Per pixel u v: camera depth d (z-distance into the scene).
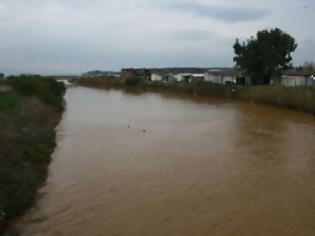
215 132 26.11
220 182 15.26
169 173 16.42
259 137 24.12
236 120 31.94
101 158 18.92
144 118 33.88
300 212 12.32
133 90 80.69
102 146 21.66
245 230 11.04
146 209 12.59
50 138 21.95
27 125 21.88
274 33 54.75
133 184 15.00
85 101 53.81
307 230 11.05
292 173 16.44
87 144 22.22
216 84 61.78
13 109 24.30
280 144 22.03
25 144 17.83
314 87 43.03
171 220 11.73
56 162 18.11
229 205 12.91
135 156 19.31
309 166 17.50
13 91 34.19
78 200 13.34
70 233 10.91
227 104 46.62
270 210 12.48
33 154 17.28
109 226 11.35
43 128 23.56
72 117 34.59
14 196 12.35
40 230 11.05
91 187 14.66
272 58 53.94
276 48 54.44
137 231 11.02
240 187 14.66
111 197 13.64
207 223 11.51
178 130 27.14
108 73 151.38
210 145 21.86
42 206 12.76
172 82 77.31
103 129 27.61
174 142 22.77
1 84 39.72
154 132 26.33
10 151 15.17
